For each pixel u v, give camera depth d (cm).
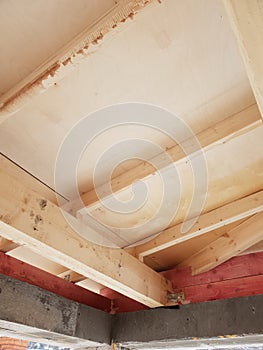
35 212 146
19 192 141
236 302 207
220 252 237
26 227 138
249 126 150
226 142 158
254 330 191
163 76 141
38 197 151
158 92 148
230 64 136
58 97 147
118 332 237
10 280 183
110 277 184
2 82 137
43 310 194
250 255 235
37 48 127
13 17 118
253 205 197
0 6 115
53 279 222
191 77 142
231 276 232
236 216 202
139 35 125
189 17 120
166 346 229
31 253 230
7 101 129
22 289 188
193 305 221
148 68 138
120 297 266
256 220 219
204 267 243
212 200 211
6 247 193
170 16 119
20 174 179
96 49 111
